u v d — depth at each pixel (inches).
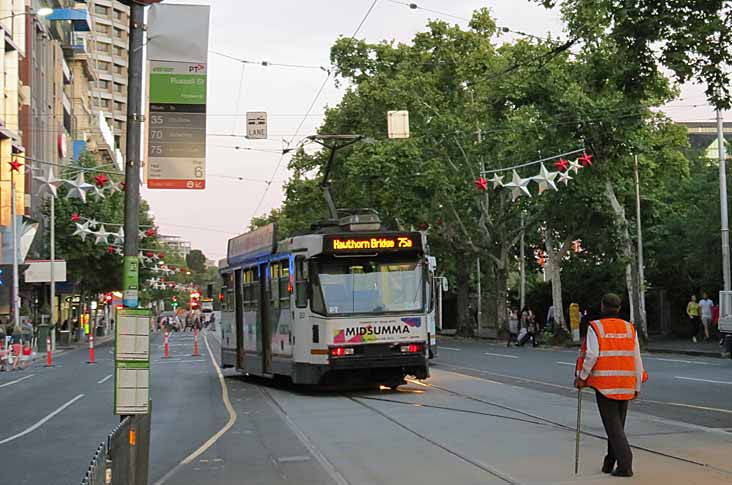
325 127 2194.9
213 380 1074.1
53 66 3097.9
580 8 655.1
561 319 1855.3
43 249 2618.1
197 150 502.9
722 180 1475.1
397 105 1813.5
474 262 2819.9
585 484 368.5
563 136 1360.7
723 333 1239.5
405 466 439.8
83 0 3779.5
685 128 1685.5
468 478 400.5
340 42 1914.4
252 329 975.6
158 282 3592.5
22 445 572.4
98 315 3681.1
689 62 587.8
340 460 467.5
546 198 1704.0
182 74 501.7
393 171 1734.7
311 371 793.6
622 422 383.6
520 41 1478.8
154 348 2118.6
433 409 668.1
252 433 589.3
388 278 805.9
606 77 629.3
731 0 572.1
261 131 1358.3
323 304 789.9
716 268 1646.2
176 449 534.3
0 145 2004.2
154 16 499.2
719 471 385.4
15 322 1925.4
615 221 1685.5
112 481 251.8
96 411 762.8
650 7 584.1
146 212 3009.4
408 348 797.2
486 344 1956.2
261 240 940.6
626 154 1392.7
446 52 1829.5
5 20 2127.2
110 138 4699.8
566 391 781.9
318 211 2333.9
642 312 1665.8
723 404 645.3
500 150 1819.6
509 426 558.3
